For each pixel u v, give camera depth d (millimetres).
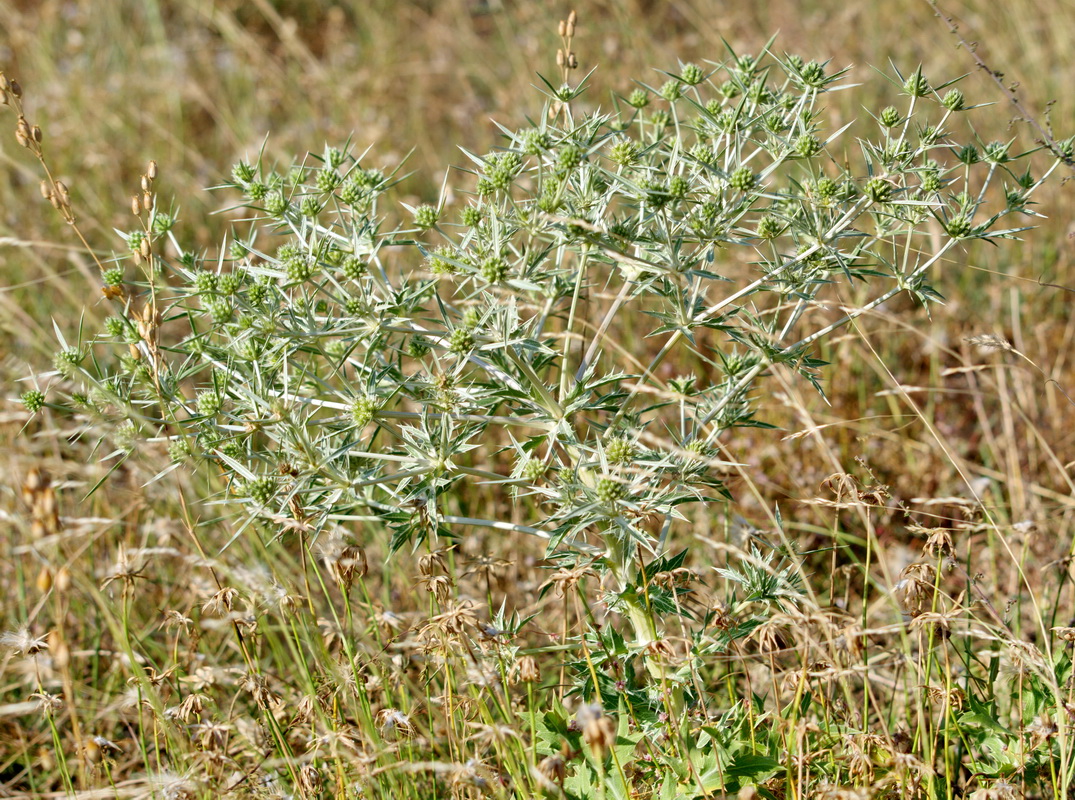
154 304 1179
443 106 2623
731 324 1207
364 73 2543
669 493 1191
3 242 1389
